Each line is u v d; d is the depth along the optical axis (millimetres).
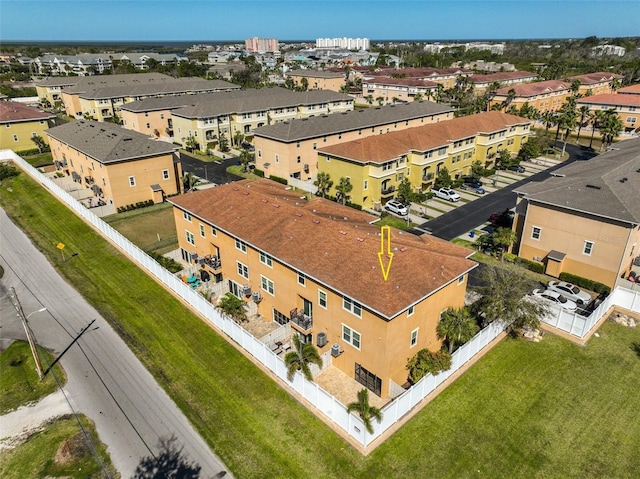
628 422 23797
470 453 21875
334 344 27375
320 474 20734
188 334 30922
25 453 21984
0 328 31844
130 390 25938
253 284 33406
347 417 22312
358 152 54969
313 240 29516
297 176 67625
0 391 26000
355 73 179750
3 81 158500
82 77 129750
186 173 67562
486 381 26609
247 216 34344
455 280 27438
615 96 97312
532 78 147125
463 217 52000
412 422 23578
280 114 91375
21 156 77312
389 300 23406
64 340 30422
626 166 43188
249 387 26031
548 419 23938
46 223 49906
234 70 175375
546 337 30750
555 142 84562
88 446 22297
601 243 35875
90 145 55906
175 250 43594
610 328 31828
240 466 21203
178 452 21922
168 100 91375
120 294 35906
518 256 41688
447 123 65625
